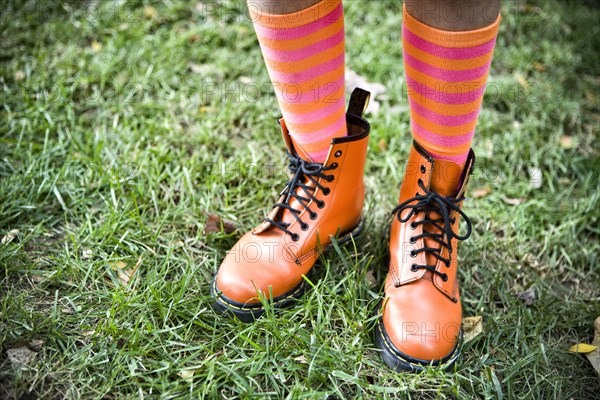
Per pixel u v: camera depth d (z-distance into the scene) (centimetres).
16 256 129
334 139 117
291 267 121
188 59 204
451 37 97
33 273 127
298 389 104
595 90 213
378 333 116
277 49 102
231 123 181
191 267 131
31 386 103
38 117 174
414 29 102
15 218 142
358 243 143
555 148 183
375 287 131
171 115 180
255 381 107
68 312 120
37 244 136
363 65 207
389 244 133
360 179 130
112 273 127
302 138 118
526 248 150
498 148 183
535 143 185
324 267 134
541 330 127
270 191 158
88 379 106
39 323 115
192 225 146
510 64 219
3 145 162
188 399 103
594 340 125
